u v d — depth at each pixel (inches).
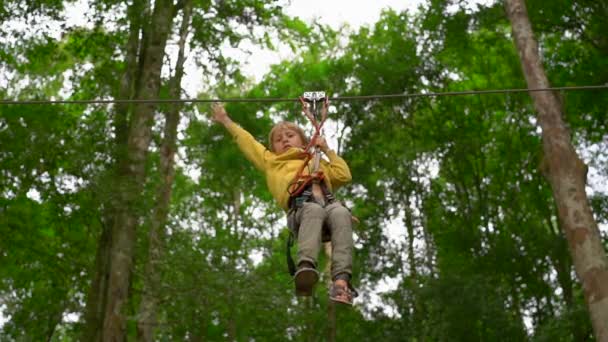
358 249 871.7
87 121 639.8
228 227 761.0
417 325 770.8
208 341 708.7
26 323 764.0
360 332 808.3
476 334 740.7
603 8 746.2
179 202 951.0
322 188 197.6
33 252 698.2
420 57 896.9
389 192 912.3
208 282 562.9
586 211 466.3
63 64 745.6
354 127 865.5
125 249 574.2
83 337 631.2
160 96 722.2
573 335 737.6
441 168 950.4
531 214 920.3
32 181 621.3
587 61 810.2
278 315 597.3
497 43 922.1
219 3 735.7
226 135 827.4
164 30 666.2
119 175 601.6
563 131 495.2
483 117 964.6
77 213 663.1
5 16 656.4
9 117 642.2
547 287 823.7
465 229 867.4
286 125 218.1
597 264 447.2
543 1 756.0
